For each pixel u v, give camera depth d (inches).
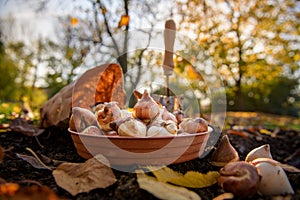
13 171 45.3
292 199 37.8
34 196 30.6
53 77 210.2
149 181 37.5
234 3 149.1
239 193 38.0
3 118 94.7
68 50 173.3
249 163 43.2
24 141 67.8
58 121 65.8
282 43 171.8
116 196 37.1
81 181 39.3
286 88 281.0
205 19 129.8
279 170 40.1
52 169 45.6
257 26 161.6
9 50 251.0
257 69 183.2
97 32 120.0
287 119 194.4
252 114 193.8
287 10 161.8
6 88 253.0
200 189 40.9
